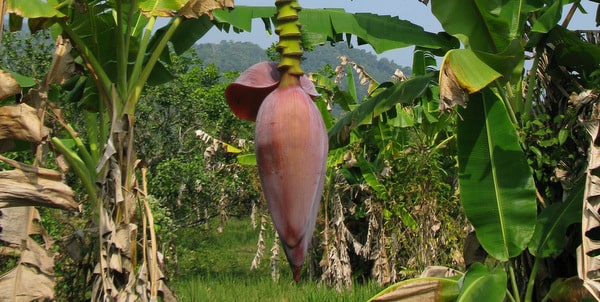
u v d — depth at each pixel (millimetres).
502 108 5254
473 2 5266
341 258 11227
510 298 5496
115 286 5270
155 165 17797
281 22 1950
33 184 4238
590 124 4613
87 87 6109
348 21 6031
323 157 1909
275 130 1861
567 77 5902
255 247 19719
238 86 1979
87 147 6629
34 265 4543
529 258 5703
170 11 5754
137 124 17156
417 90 5758
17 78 5992
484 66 4824
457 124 5355
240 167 14188
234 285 11336
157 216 9188
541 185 5793
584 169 5414
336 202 11422
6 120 4254
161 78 6574
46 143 4633
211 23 6555
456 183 10930
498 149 5262
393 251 10117
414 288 5105
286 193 1829
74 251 5332
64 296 5816
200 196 16422
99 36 6023
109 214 5301
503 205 5238
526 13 5773
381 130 10094
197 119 18188
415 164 9469
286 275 13375
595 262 4371
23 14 4590
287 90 1922
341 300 9414
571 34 5582
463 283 4871
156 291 5227
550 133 5668
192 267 14523
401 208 9609
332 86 9977
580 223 5449
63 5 5305
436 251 9266
